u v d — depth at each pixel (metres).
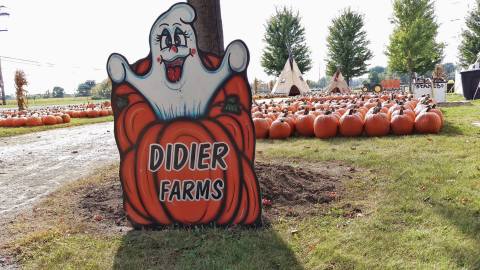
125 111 3.82
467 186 4.61
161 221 3.91
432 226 3.63
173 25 3.71
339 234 3.59
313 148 7.71
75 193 5.39
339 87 39.12
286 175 5.23
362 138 8.69
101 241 3.69
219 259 3.22
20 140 12.20
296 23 51.47
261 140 9.28
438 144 7.27
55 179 6.56
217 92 3.75
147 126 3.83
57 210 4.69
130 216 3.94
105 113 21.25
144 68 3.77
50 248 3.60
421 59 40.44
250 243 3.48
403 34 37.59
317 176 5.45
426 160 6.00
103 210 4.53
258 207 3.81
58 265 3.28
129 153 3.87
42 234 3.88
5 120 16.02
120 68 3.78
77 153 9.27
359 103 12.90
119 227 4.04
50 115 17.03
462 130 8.84
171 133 3.82
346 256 3.18
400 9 38.62
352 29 49.78
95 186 5.65
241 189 3.82
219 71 3.72
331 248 3.33
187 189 3.86
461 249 3.16
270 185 4.80
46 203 5.02
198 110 3.78
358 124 8.91
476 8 38.91
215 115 3.77
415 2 38.06
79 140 11.70
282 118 9.52
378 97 16.83
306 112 9.80
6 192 5.81
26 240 3.77
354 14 49.66
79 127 15.96
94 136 12.61
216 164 3.82
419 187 4.71
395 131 8.84
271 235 3.64
